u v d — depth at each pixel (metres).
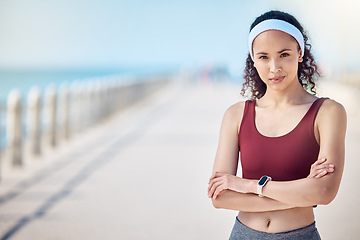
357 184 6.82
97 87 15.62
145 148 10.69
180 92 34.34
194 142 11.46
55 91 11.03
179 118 16.94
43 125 11.05
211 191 2.31
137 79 25.64
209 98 27.42
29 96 9.80
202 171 8.15
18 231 4.98
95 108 15.36
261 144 2.27
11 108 8.53
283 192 2.15
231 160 2.39
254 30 2.25
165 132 13.38
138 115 18.25
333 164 2.15
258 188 2.19
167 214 5.59
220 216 5.54
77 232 4.94
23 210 5.80
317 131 2.23
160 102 24.56
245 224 2.31
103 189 6.88
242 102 2.44
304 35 2.38
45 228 5.08
